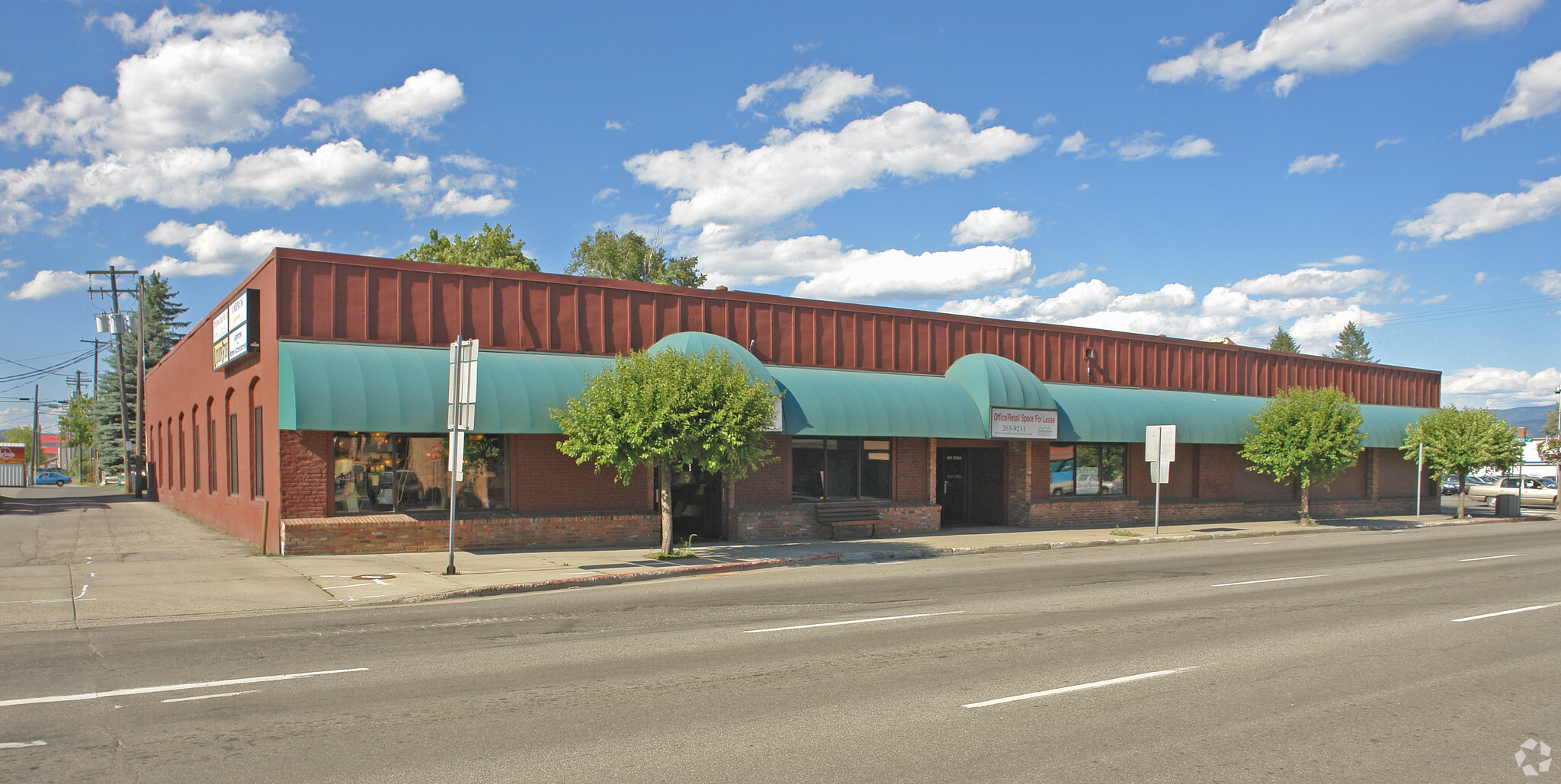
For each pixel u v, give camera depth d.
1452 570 17.55
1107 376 29.30
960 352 26.00
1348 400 29.20
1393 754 6.28
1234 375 32.91
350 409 16.34
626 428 16.70
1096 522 27.78
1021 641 10.10
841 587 14.75
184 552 17.38
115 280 48.59
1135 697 7.70
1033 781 5.62
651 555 17.86
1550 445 41.34
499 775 5.63
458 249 46.56
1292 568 17.75
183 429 29.48
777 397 18.91
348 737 6.38
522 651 9.40
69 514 27.67
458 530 18.27
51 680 7.94
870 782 5.56
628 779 5.57
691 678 8.23
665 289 21.30
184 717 6.84
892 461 24.12
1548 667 9.02
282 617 11.51
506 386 17.91
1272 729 6.83
